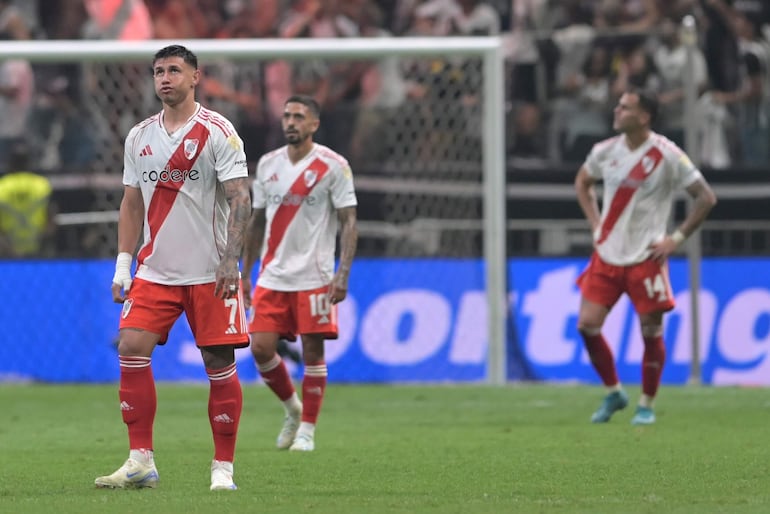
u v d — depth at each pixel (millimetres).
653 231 34375
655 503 19875
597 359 34594
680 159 34188
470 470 24656
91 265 47688
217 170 21578
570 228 47719
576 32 55031
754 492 21391
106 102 51312
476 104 50312
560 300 47656
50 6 59812
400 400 41312
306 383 29172
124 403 21781
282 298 29672
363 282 47781
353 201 29953
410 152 49781
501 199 46375
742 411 37156
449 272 48219
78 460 26844
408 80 53844
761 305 47688
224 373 21891
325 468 25062
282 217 29969
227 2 60500
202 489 21719
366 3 59812
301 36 58969
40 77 53969
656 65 54500
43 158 51656
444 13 59156
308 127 29969
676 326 47406
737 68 55125
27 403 40844
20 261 47625
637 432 31844
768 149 51875
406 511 19000
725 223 47656
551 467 25031
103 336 47469
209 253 21719
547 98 55000
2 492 21594
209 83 52250
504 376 46719
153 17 59062
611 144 34875
